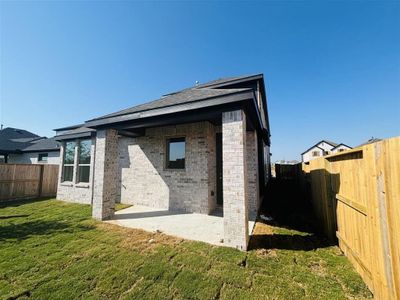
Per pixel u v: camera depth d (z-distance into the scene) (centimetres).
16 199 923
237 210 366
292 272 277
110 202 579
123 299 222
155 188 706
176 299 223
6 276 266
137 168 753
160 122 505
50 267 290
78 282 254
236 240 360
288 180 1702
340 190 355
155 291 237
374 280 221
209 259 315
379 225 210
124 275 270
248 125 571
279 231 457
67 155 919
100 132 596
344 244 332
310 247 366
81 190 823
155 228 470
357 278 259
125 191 774
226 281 256
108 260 312
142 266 293
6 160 1527
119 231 448
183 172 659
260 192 855
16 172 937
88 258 318
